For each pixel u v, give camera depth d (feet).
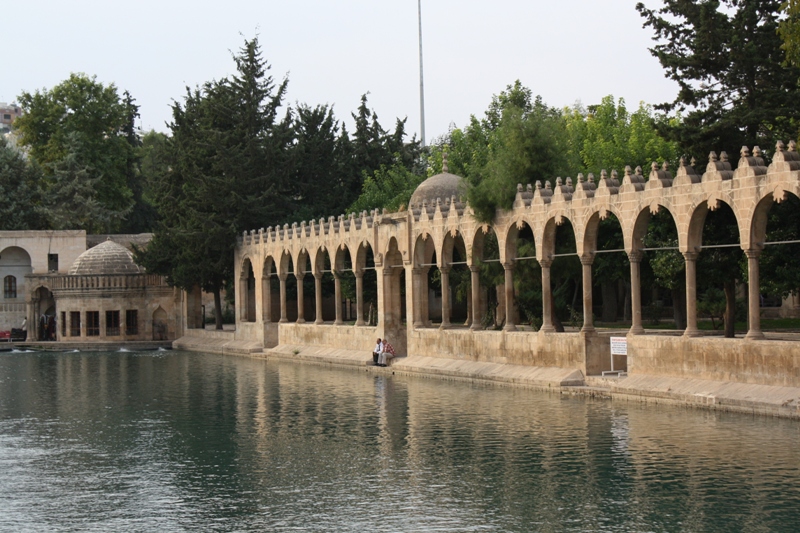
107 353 341.62
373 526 100.32
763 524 95.61
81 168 486.79
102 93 510.99
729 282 180.55
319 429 153.58
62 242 424.46
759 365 144.66
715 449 122.83
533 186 208.95
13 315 413.39
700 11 184.03
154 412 178.91
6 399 202.69
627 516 100.07
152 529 101.86
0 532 101.71
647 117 301.43
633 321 171.32
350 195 382.22
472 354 211.41
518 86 337.11
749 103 185.37
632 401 163.12
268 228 313.73
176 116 359.66
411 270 234.79
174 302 376.68
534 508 104.32
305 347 287.89
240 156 338.75
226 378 237.04
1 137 491.31
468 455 129.29
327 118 374.02
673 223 194.39
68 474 127.34
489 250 225.76
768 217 172.24
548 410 158.40
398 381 213.25
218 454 137.39
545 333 189.16
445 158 252.42
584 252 180.65
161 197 364.99
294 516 104.83
